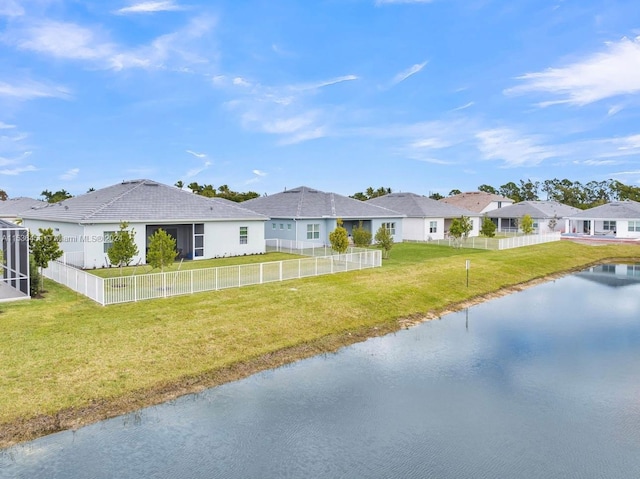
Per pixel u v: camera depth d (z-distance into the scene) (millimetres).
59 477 8781
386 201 55562
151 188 33750
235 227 33781
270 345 15742
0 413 10422
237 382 13180
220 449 9859
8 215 57594
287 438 10367
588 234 61125
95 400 11438
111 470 9039
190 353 14289
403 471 9250
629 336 18484
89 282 18922
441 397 12609
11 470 8922
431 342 17422
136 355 13664
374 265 29391
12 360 12539
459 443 10336
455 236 41906
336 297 21062
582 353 16391
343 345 16734
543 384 13633
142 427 10609
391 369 14555
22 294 18953
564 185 117750
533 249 43000
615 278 32875
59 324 15336
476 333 18703
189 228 32719
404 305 21734
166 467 9203
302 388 12969
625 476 9234
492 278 29375
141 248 29266
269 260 31281
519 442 10414
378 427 10938
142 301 18609
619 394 13008
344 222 46094
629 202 63531
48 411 10773
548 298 25875
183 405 11695
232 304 18797
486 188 124688
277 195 47812
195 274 22516
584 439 10586
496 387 13352
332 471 9203
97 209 29031
